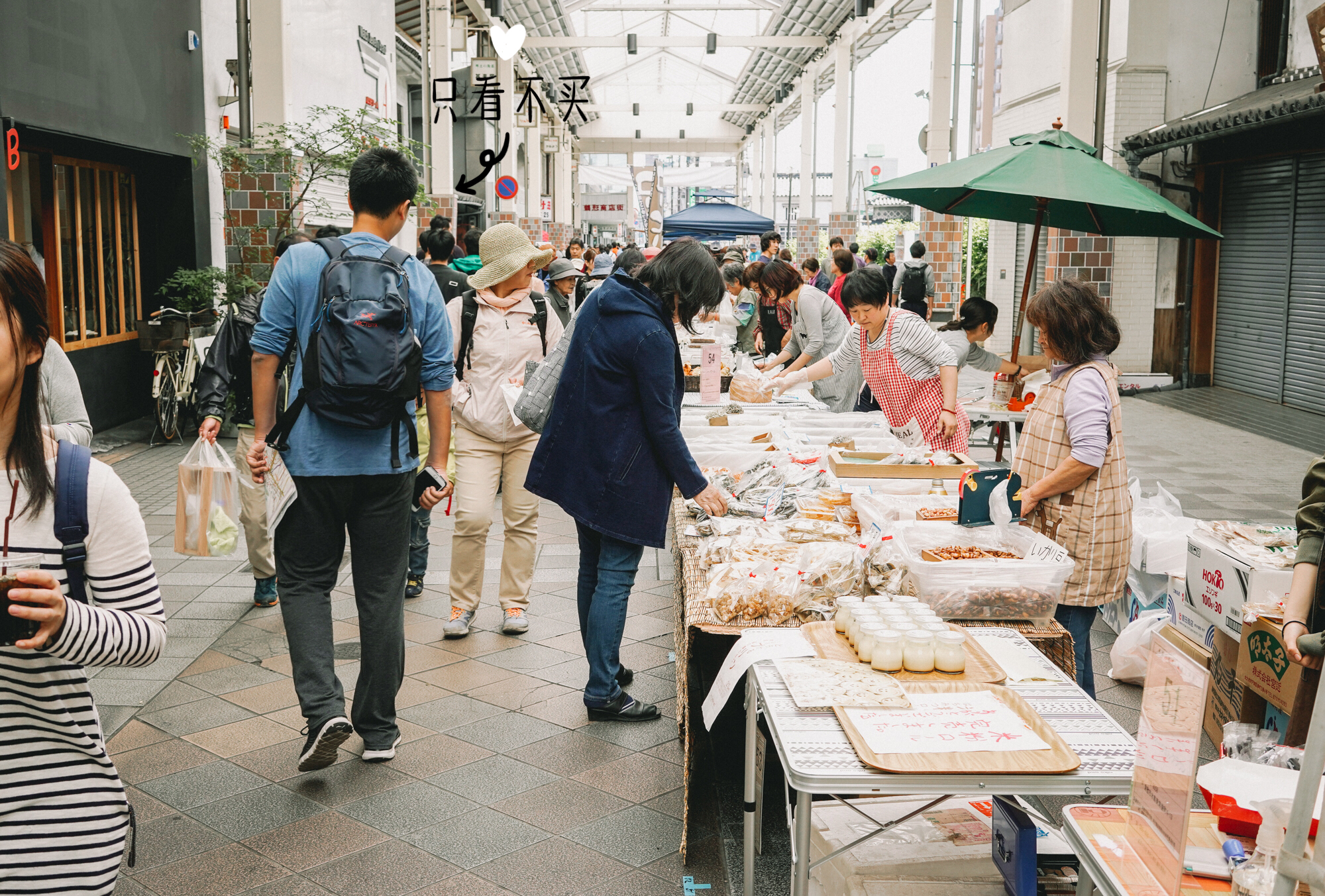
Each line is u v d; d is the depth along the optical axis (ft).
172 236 35.50
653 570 20.27
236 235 31.27
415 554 17.89
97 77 28.53
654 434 11.88
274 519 10.98
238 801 10.94
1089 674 11.29
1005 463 27.50
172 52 33.71
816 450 15.14
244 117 33.55
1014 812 7.46
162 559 19.89
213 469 12.46
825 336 24.44
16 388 5.43
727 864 9.79
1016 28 54.65
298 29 33.83
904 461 13.73
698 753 12.20
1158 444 33.09
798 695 7.46
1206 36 42.75
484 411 15.35
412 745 12.35
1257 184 40.98
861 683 7.66
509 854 9.98
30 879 5.56
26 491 5.46
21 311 5.32
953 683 7.71
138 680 14.12
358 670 14.60
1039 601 9.53
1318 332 37.42
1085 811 6.25
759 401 19.93
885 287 16.22
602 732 12.76
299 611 11.14
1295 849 4.72
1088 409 10.70
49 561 5.49
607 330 12.02
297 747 12.22
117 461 29.04
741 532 11.35
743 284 35.60
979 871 7.86
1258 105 36.17
